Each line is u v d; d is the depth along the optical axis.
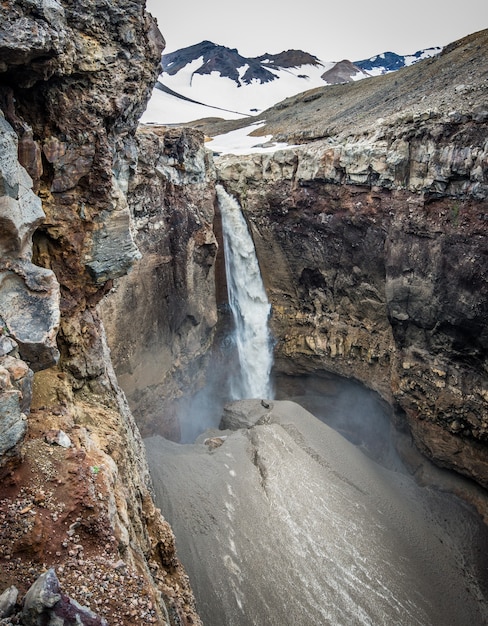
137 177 20.02
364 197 24.03
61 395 10.09
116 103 11.06
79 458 7.94
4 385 7.10
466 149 19.05
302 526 16.81
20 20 8.55
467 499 21.58
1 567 6.33
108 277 11.90
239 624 13.55
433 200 20.77
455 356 21.25
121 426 11.23
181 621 8.02
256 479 18.31
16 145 8.90
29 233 9.09
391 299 23.27
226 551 15.37
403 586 16.09
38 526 6.77
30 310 8.69
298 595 14.59
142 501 10.24
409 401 23.39
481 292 19.28
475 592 17.66
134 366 21.45
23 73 9.25
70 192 10.80
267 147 35.03
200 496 17.22
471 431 20.94
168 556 9.86
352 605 14.83
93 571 6.59
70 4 10.02
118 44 10.98
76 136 10.50
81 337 11.59
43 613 5.43
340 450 21.95
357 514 18.23
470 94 21.39
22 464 7.48
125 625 6.17
